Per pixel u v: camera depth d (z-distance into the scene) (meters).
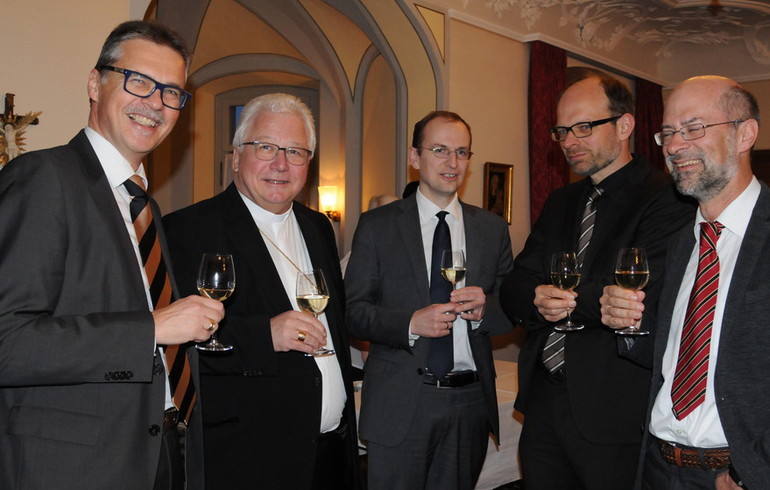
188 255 2.08
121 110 1.65
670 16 8.41
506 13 6.96
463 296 2.43
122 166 1.69
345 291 2.73
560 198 2.70
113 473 1.47
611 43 8.46
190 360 1.81
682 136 1.89
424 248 2.73
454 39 6.50
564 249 2.55
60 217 1.46
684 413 1.81
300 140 2.21
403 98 6.61
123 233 1.59
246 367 1.99
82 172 1.57
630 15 8.20
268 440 2.03
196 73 8.88
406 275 2.67
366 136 8.24
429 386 2.56
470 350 2.67
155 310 1.57
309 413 2.08
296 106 2.25
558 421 2.37
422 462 2.56
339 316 2.34
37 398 1.45
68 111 3.47
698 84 1.91
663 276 2.20
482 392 2.68
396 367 2.60
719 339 1.77
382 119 7.90
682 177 1.90
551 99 7.42
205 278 1.82
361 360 3.78
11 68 3.27
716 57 9.20
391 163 7.75
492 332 2.63
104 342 1.42
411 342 2.52
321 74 8.52
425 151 2.71
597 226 2.44
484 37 6.83
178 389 1.72
